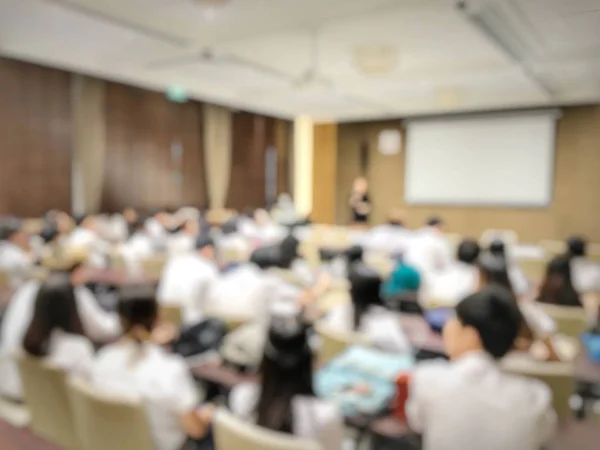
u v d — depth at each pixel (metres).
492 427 1.43
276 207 10.86
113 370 1.82
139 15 4.79
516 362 2.18
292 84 7.75
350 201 10.77
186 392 1.83
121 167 8.34
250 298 3.34
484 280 2.56
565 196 8.84
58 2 4.48
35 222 7.19
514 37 5.21
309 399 1.48
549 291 3.30
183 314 3.23
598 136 8.55
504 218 9.31
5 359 2.42
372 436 2.23
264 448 1.34
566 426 1.70
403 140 10.28
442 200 9.82
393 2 4.32
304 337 1.46
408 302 3.12
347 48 5.79
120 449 1.73
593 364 2.32
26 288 2.59
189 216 7.44
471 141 9.46
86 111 7.77
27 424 2.22
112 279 4.53
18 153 7.25
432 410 1.51
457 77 7.04
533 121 8.90
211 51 5.98
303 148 11.47
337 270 4.84
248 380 2.12
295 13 4.64
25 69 7.18
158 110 8.75
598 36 4.98
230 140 9.95
